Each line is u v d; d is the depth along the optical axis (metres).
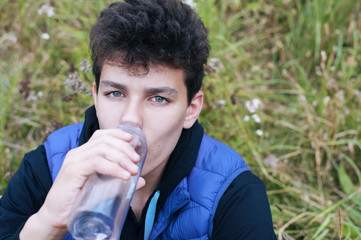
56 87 3.01
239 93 3.09
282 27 3.91
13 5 3.75
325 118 3.02
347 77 3.33
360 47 3.54
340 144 2.99
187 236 1.56
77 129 1.77
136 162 1.17
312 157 2.97
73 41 3.46
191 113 1.55
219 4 3.91
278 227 2.35
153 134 1.36
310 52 3.66
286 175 2.73
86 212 1.07
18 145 2.82
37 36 3.56
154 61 1.30
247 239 1.46
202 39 1.48
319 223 2.45
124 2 1.43
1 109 3.00
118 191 1.12
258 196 1.54
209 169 1.60
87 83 2.51
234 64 3.44
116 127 1.36
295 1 4.00
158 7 1.37
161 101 1.35
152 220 1.55
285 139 3.08
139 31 1.31
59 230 1.27
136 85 1.31
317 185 2.81
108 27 1.35
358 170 2.79
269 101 3.44
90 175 1.17
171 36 1.33
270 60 3.77
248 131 2.92
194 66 1.42
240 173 1.60
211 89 2.67
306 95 3.28
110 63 1.33
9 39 3.48
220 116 2.77
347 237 2.21
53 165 1.65
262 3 3.96
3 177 2.61
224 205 1.53
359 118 3.07
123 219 1.14
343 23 3.77
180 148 1.55
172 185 1.54
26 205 1.61
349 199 2.56
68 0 3.59
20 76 3.25
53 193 1.23
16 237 1.34
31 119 3.01
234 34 3.85
